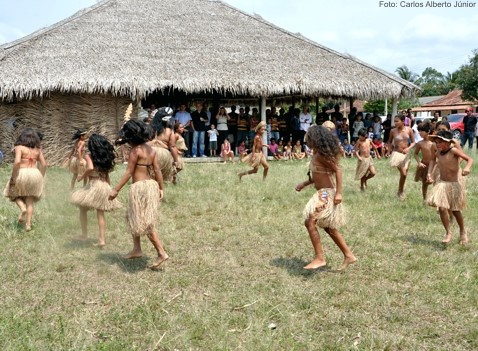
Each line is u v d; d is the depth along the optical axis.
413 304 4.45
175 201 8.68
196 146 17.41
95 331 3.91
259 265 5.50
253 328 3.95
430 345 3.74
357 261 5.62
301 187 5.60
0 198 8.70
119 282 4.96
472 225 7.31
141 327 3.96
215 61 16.95
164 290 4.78
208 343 3.74
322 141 5.08
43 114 14.94
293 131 19.11
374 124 19.20
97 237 6.52
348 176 12.42
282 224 7.23
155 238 5.23
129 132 5.25
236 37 18.77
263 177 11.40
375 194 9.70
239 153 17.94
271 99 27.56
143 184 5.21
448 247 6.22
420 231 7.00
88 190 5.94
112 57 15.90
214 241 6.39
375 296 4.60
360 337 3.85
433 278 5.11
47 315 4.18
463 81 42.66
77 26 17.08
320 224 5.19
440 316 4.23
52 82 14.38
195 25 18.91
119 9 18.62
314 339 3.81
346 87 17.36
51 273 5.19
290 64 17.72
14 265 5.38
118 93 15.36
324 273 5.25
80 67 15.13
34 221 7.18
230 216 7.74
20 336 3.75
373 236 6.69
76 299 4.54
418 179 8.79
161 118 9.43
